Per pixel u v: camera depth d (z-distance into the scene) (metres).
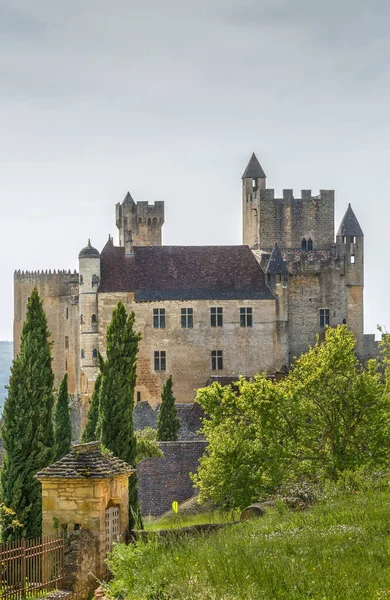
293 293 132.00
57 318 145.00
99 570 38.91
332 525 32.16
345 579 24.11
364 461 56.31
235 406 64.50
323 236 141.38
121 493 41.84
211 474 59.38
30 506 48.94
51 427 51.38
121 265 131.25
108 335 55.75
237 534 34.31
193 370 127.62
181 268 132.38
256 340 129.12
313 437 59.66
